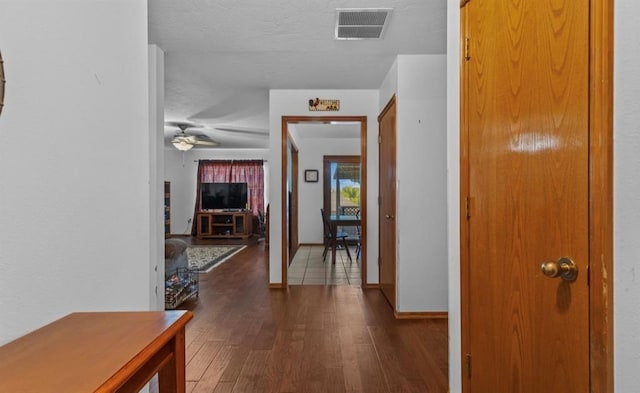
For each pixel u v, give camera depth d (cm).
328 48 290
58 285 95
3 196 80
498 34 135
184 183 948
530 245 120
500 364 136
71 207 99
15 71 83
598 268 94
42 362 72
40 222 89
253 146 886
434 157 317
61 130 96
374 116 415
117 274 120
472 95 152
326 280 459
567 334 105
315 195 804
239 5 221
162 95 289
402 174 316
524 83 123
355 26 251
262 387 197
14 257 82
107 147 115
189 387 197
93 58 108
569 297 104
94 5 109
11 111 82
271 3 219
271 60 319
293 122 418
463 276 159
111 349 78
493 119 139
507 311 132
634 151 83
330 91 413
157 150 280
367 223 417
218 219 923
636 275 83
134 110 130
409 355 236
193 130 646
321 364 223
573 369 103
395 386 197
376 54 307
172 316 97
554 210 110
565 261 105
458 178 164
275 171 416
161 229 285
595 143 94
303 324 295
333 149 803
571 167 103
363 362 226
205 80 375
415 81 313
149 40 271
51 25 93
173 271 384
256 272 508
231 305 349
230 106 480
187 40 272
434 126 316
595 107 94
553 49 110
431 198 317
